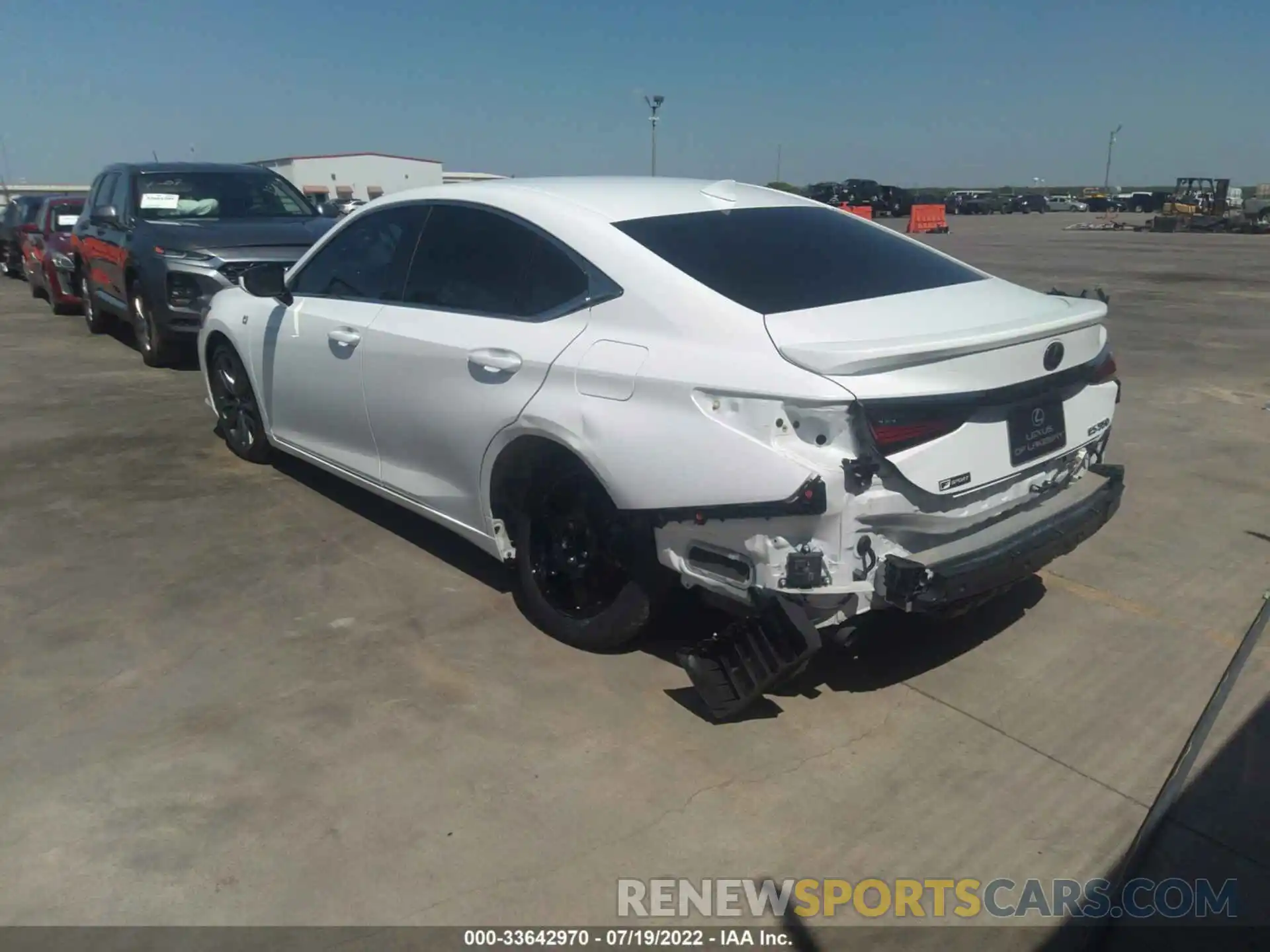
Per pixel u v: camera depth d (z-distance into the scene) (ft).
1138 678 11.98
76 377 28.66
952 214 194.18
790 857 9.03
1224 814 9.53
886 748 10.58
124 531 16.52
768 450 9.51
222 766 10.24
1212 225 126.11
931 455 9.70
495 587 14.32
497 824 9.40
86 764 10.27
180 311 27.84
